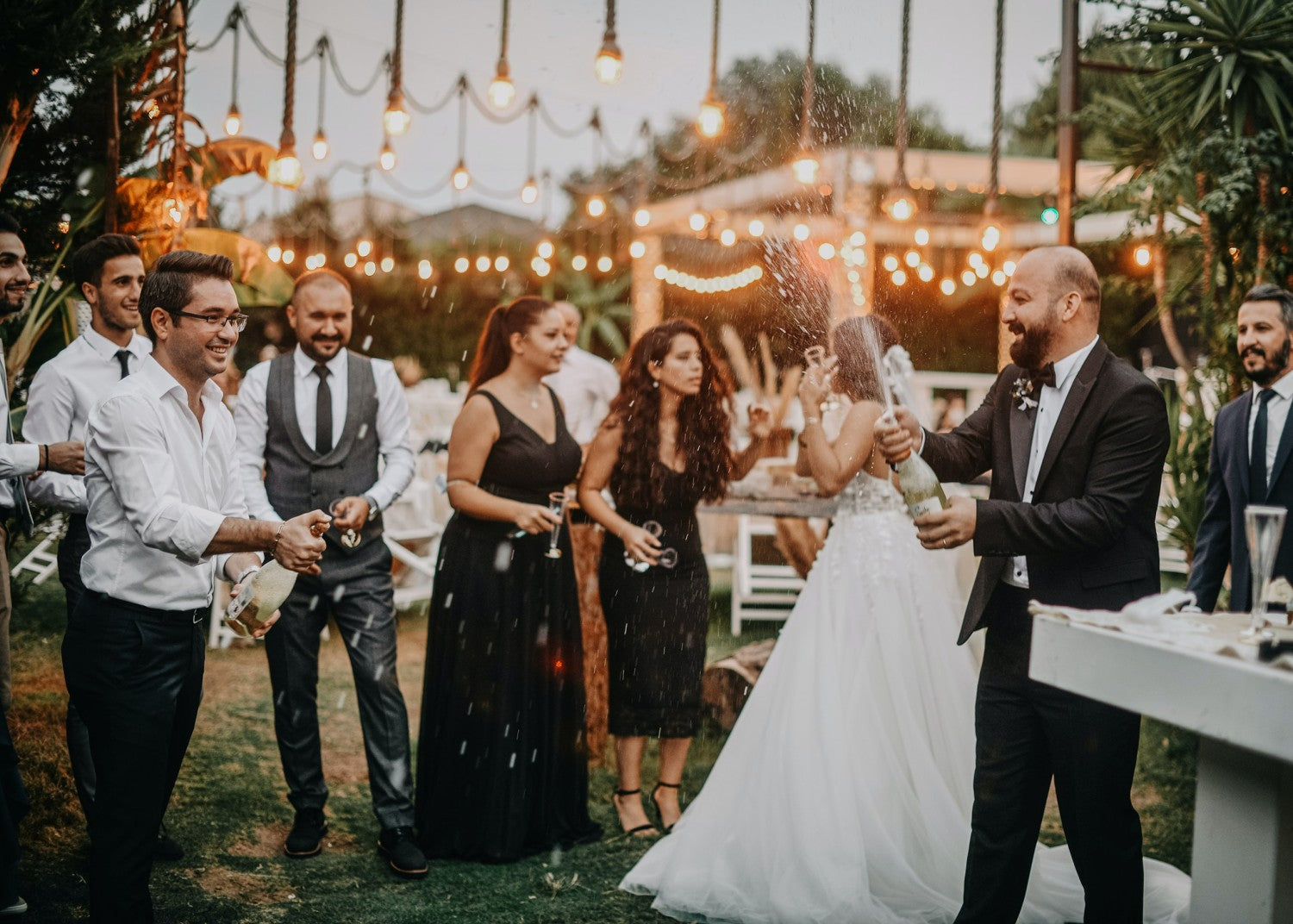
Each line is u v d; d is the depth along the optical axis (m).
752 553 6.59
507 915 2.89
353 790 3.85
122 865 2.27
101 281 3.10
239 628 2.43
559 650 3.44
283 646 3.27
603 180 16.97
